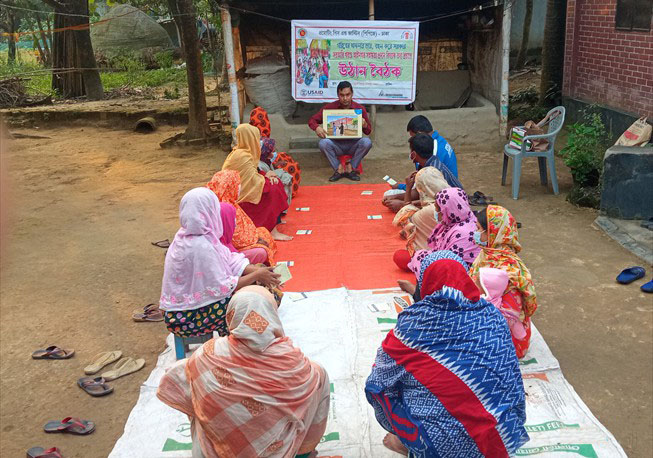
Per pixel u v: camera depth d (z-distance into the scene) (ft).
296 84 34.06
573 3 37.55
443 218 17.44
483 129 36.19
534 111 41.34
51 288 20.59
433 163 22.20
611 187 23.68
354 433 12.40
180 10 39.32
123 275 21.53
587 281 19.33
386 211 26.07
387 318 16.75
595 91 35.94
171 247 14.51
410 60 33.68
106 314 18.71
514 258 14.15
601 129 29.68
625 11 31.81
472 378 9.82
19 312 18.93
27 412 14.10
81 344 17.02
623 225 23.29
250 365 9.96
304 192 29.30
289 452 10.29
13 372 15.74
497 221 14.11
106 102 58.08
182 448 12.23
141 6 86.99
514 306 13.97
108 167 37.14
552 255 21.40
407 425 10.23
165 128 49.03
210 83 67.97
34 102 58.59
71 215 28.19
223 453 10.19
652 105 29.99
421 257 18.22
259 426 10.07
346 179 31.45
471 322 10.05
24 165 37.86
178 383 10.39
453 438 9.77
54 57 64.80
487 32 37.19
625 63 32.19
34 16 84.79
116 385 14.99
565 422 12.53
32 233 25.91
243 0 36.06
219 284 14.26
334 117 30.37
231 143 40.14
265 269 14.89
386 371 10.49
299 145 35.60
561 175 30.63
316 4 38.37
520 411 10.21
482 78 38.65
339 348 15.31
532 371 14.35
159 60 85.71
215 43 60.95
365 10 39.78
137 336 17.35
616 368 14.88
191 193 14.39
